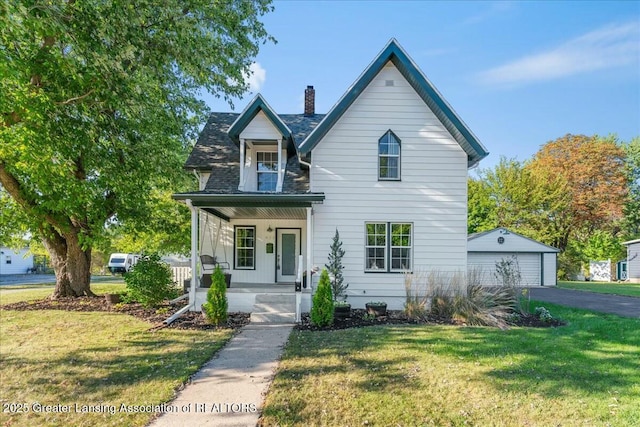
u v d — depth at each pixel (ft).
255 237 48.49
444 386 17.78
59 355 22.70
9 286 73.05
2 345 24.99
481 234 82.28
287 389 17.35
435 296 36.32
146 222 50.57
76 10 26.76
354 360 21.49
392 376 19.01
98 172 43.04
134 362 21.35
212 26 44.50
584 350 23.86
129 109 32.81
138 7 30.25
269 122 41.34
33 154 28.63
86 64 28.40
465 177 40.65
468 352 23.18
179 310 37.09
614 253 111.96
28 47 27.43
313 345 24.82
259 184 44.42
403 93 40.98
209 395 16.83
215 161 46.42
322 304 30.91
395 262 40.57
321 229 40.27
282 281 48.14
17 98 25.46
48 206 35.99
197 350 23.61
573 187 119.14
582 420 14.69
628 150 140.67
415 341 25.82
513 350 23.70
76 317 33.96
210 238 48.21
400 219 40.50
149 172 43.32
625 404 16.06
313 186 40.45
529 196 112.98
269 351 23.58
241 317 34.78
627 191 122.31
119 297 41.16
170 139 47.65
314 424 14.26
